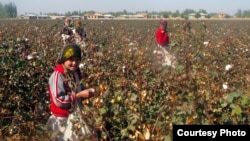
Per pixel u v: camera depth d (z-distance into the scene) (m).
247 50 10.12
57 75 3.99
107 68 7.12
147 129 3.56
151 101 4.58
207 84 4.93
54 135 3.93
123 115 4.14
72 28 10.29
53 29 20.44
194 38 12.96
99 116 3.96
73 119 3.95
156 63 8.41
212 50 9.82
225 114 3.78
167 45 9.91
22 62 6.54
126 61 8.07
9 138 4.44
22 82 6.20
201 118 3.49
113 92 4.82
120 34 19.66
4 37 9.45
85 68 6.29
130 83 5.27
